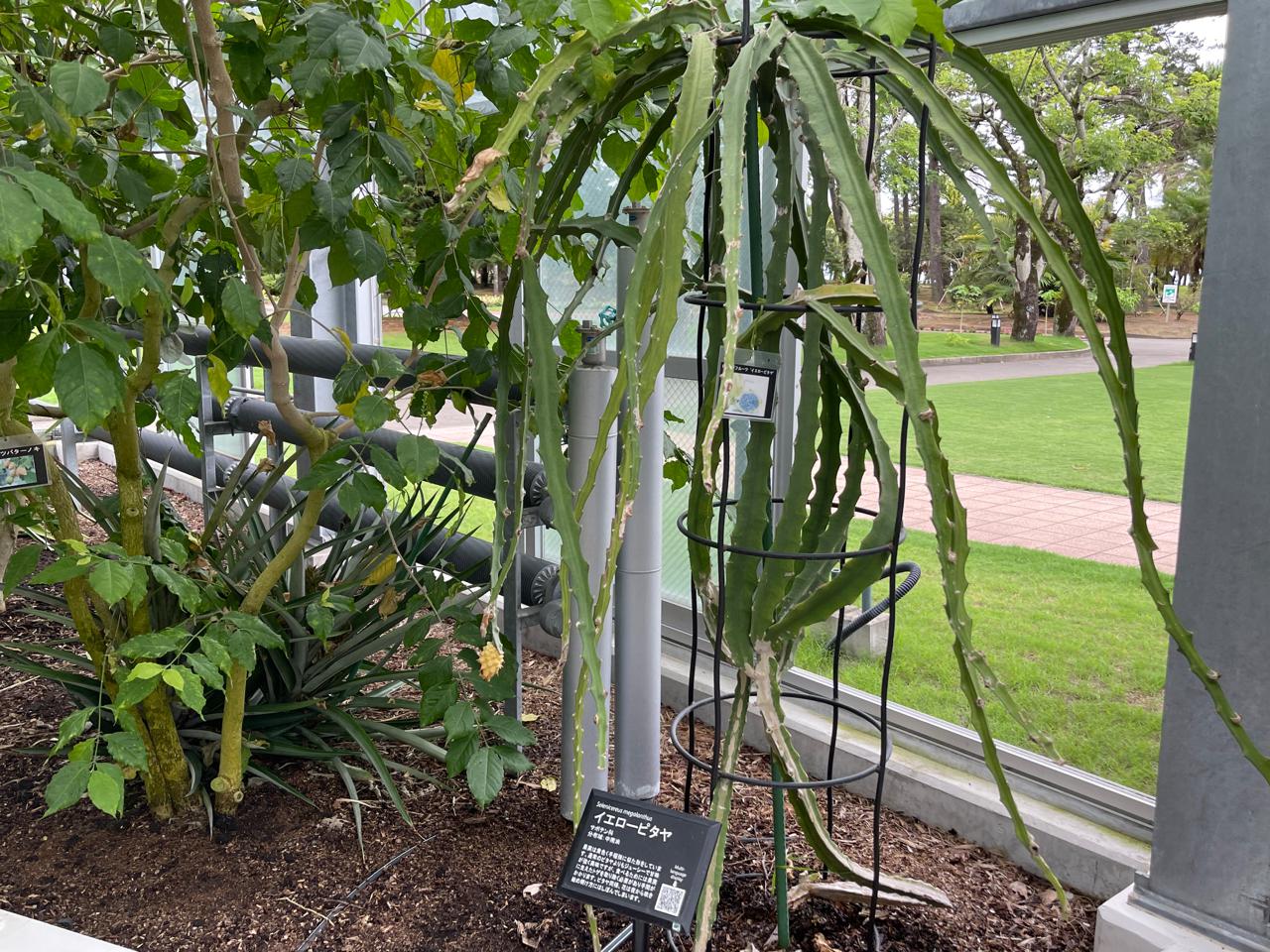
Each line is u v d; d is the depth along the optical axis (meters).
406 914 1.62
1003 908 1.69
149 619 1.90
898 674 2.31
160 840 1.81
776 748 1.35
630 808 1.22
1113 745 2.00
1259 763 1.10
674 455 2.09
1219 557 1.43
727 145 0.93
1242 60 1.35
